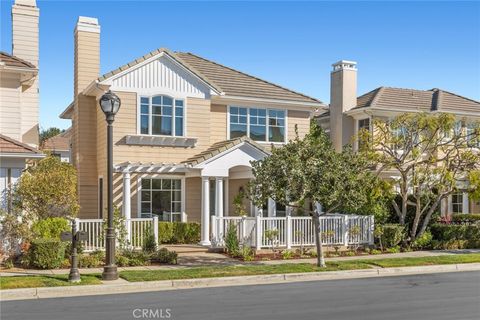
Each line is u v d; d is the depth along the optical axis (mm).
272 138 23172
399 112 27391
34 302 10867
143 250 16828
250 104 22750
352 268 15531
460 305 10594
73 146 23578
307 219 19000
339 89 28594
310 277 14695
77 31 21938
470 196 20422
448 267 16578
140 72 20328
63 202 16656
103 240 16906
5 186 15945
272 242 18344
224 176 19391
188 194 21484
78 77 21812
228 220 18719
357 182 15422
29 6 20594
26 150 15977
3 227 15508
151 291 12391
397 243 19938
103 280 12898
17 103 18625
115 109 13344
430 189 20578
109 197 13258
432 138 20203
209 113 21547
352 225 19719
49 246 14781
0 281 12234
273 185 14984
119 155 19922
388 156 22000
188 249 18594
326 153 15039
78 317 9320
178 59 20828
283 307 10320
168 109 20781
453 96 30578
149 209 20734
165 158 20703
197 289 12695
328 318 9328
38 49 20703
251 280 13930
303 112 23891
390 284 13477
